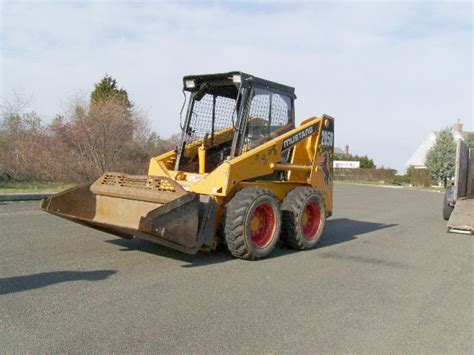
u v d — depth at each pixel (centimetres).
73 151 2036
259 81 768
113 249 738
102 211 721
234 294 541
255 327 445
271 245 732
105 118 2116
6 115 1939
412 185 4784
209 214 668
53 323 432
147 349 387
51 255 686
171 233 606
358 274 665
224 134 816
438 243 951
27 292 515
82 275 588
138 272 613
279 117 818
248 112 745
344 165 6097
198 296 526
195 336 417
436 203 2084
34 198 1412
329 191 909
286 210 793
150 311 472
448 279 659
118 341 399
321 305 519
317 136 868
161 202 641
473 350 418
